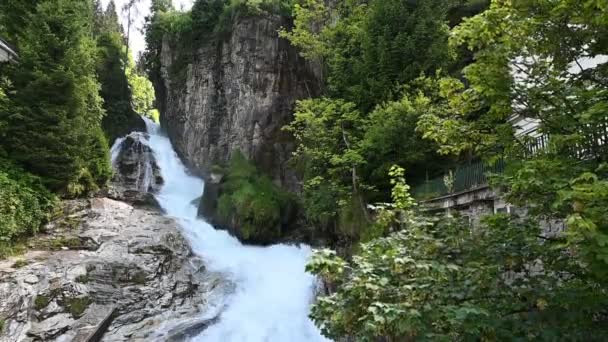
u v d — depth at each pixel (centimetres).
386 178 1664
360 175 1706
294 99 2905
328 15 2455
